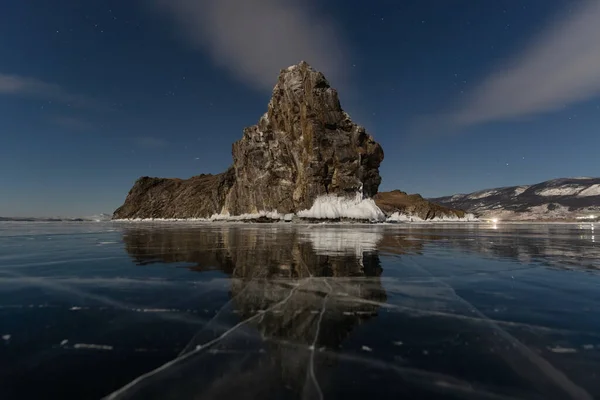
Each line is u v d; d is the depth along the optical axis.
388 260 8.39
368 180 38.78
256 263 7.89
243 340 3.28
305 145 37.12
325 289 5.36
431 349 3.07
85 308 4.30
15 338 3.29
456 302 4.62
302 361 2.82
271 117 42.22
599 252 10.05
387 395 2.32
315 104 36.91
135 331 3.50
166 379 2.52
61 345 3.13
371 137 39.47
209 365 2.75
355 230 22.75
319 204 35.22
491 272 6.79
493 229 25.59
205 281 5.91
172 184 82.12
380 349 3.08
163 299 4.75
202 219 59.88
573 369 2.69
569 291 5.22
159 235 17.52
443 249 10.79
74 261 8.15
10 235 17.81
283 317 3.98
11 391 2.36
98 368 2.69
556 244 12.59
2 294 4.98
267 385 2.45
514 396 2.32
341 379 2.54
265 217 39.25
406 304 4.53
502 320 3.87
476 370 2.68
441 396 2.31
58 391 2.36
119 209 83.75
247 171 44.16
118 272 6.71
